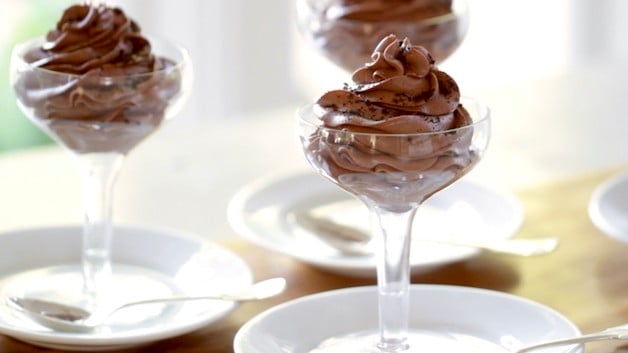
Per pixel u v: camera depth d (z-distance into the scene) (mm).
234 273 980
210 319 913
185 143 1257
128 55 951
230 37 1924
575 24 2240
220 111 1964
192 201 1137
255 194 1104
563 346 875
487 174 1192
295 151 1248
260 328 897
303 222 1069
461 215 1090
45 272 1006
